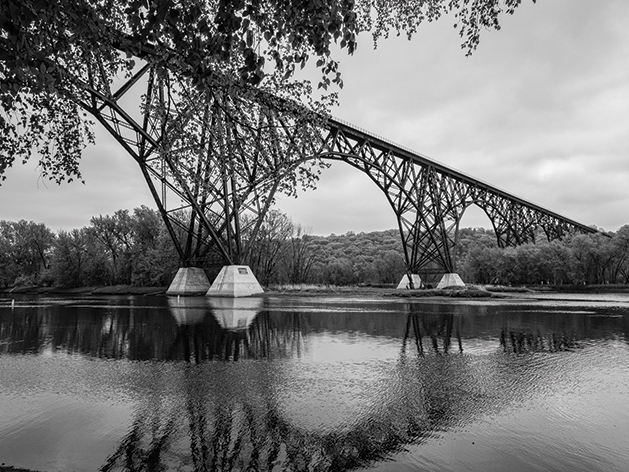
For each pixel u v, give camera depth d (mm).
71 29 5918
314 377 7676
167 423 5258
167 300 34781
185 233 59688
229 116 9484
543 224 88562
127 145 29766
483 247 81062
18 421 5352
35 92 6984
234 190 36062
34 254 85875
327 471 3938
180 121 9266
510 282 75875
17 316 21031
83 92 9461
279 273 66562
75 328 15562
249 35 4668
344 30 5004
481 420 5352
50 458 4242
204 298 36000
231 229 39156
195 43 4609
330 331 14172
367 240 139500
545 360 9250
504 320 17734
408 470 3945
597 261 68125
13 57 4121
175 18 4309
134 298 41688
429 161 52594
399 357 9617
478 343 11664
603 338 12617
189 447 4516
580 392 6660
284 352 10305
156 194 38000
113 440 4711
